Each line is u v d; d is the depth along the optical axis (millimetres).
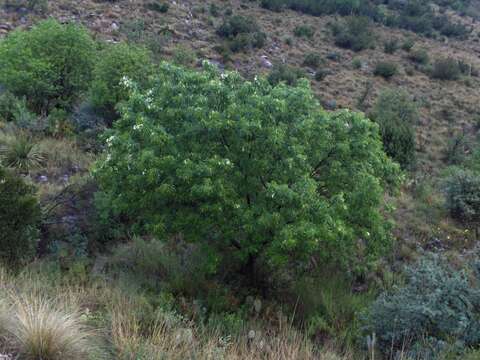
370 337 6859
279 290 9156
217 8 32469
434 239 11398
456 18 44938
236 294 8680
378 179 8781
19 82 15188
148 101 8344
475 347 6184
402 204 12867
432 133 23188
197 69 23344
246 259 8641
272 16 34281
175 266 9180
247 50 27547
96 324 5348
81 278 7578
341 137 8531
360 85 26781
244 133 7590
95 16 26609
